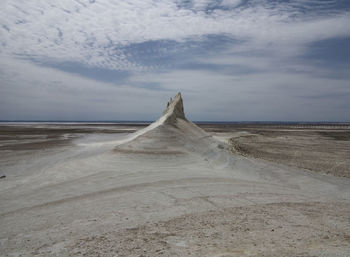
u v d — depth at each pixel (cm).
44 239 521
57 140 3133
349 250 426
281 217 652
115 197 858
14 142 2866
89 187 1002
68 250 458
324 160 1923
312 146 2962
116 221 623
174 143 1923
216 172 1366
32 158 1709
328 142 3497
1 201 826
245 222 606
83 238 518
